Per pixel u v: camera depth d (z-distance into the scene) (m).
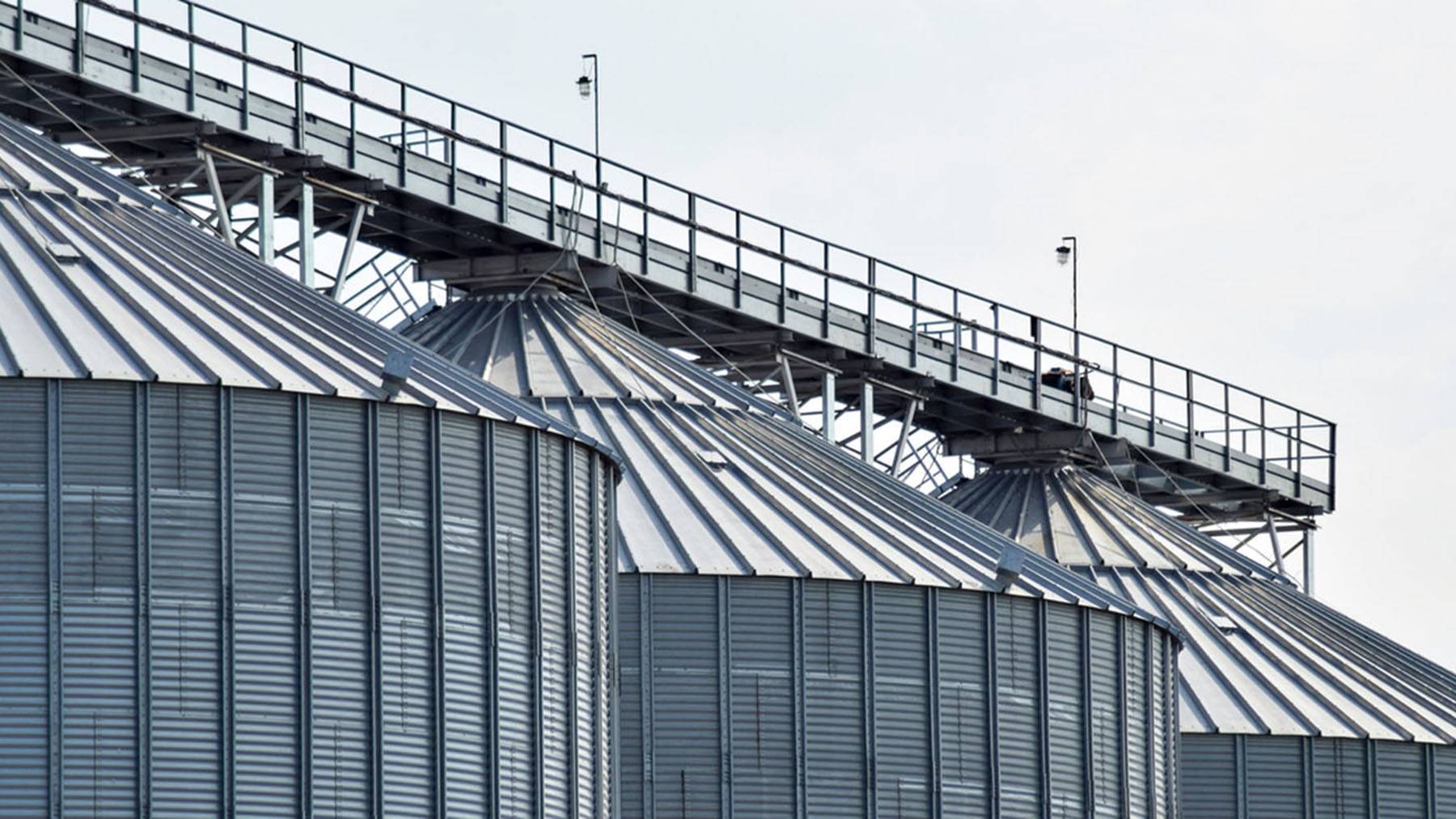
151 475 72.19
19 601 70.62
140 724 70.88
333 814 72.88
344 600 74.06
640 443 95.88
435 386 78.31
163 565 71.94
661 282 110.44
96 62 92.31
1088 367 128.88
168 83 94.38
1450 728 110.44
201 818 71.06
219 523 72.75
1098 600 96.44
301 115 98.38
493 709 76.50
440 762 75.00
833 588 90.25
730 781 88.12
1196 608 115.19
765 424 101.94
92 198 82.44
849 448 126.94
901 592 91.12
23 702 70.19
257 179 97.62
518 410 79.94
